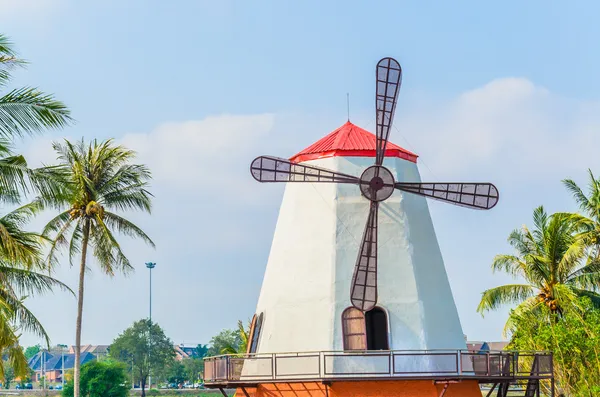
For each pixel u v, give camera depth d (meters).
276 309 31.22
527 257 45.88
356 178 31.22
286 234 32.19
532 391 32.22
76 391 45.97
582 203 47.81
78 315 46.66
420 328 30.11
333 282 30.44
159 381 145.25
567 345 40.56
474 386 30.42
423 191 31.50
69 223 46.41
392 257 30.80
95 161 47.44
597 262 46.44
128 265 47.59
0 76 26.48
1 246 28.11
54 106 26.31
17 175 26.73
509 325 45.91
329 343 29.78
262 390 30.39
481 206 31.50
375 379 28.64
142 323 140.00
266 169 31.17
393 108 31.27
